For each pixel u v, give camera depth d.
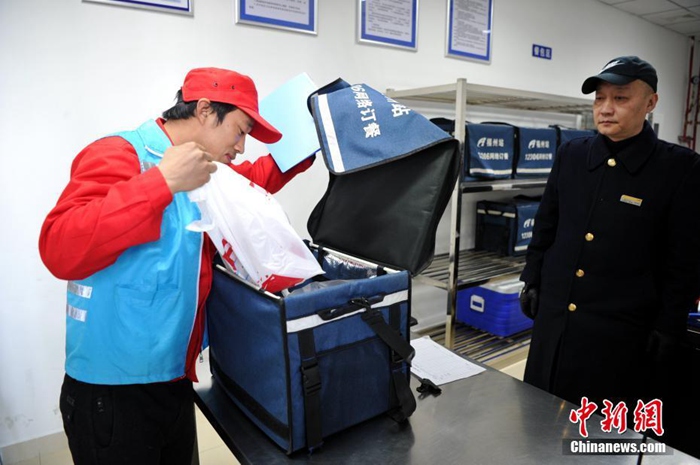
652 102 1.29
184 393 1.00
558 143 2.71
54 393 1.81
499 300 2.66
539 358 1.49
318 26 2.17
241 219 0.86
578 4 3.42
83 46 1.66
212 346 1.10
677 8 3.75
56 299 1.77
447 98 2.66
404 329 0.96
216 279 1.00
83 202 0.74
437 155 1.02
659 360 1.27
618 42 3.85
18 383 1.73
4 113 1.57
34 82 1.60
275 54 2.07
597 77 1.26
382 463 0.84
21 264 1.68
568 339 1.39
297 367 0.81
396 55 2.47
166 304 0.85
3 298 1.67
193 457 1.13
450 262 2.29
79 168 0.79
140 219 0.70
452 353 1.32
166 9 1.78
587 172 1.39
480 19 2.80
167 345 0.86
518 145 2.49
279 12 2.03
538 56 3.22
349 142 1.08
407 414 0.95
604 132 1.30
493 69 2.96
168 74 1.83
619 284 1.31
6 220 1.63
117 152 0.81
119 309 0.83
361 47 2.33
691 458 0.85
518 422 0.97
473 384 1.14
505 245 2.81
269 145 1.36
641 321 1.30
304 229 2.31
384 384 0.95
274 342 0.81
